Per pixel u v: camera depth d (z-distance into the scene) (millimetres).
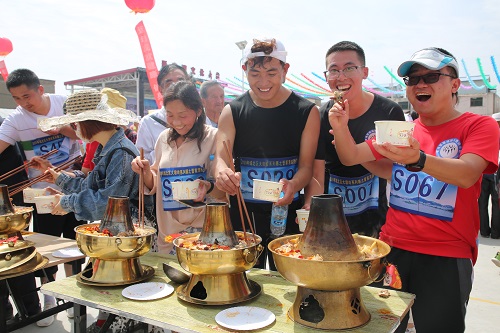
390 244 2129
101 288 1843
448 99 1940
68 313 3578
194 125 2553
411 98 1996
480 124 1832
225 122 2566
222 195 2525
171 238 2039
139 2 6148
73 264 2570
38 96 3680
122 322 2445
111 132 2535
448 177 1665
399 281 1962
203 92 4406
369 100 2686
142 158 2213
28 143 3803
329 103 2729
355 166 2674
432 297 1951
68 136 3842
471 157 1738
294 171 2527
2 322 2160
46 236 2871
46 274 3170
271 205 2523
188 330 1435
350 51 2539
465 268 1947
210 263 1595
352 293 1481
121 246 1814
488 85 12797
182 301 1688
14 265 2047
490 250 5820
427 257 1985
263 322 1466
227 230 1768
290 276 1441
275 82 2363
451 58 1878
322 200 1485
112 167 2406
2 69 9031
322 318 1458
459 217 1923
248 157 2562
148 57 8219
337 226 1473
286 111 2484
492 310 3773
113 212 1982
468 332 3359
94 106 2580
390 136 1602
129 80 15578
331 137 2732
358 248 1580
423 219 1982
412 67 1941
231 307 1613
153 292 1761
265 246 2561
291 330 1430
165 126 3619
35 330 3344
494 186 6445
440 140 1960
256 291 1759
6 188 2473
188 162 2543
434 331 1944
